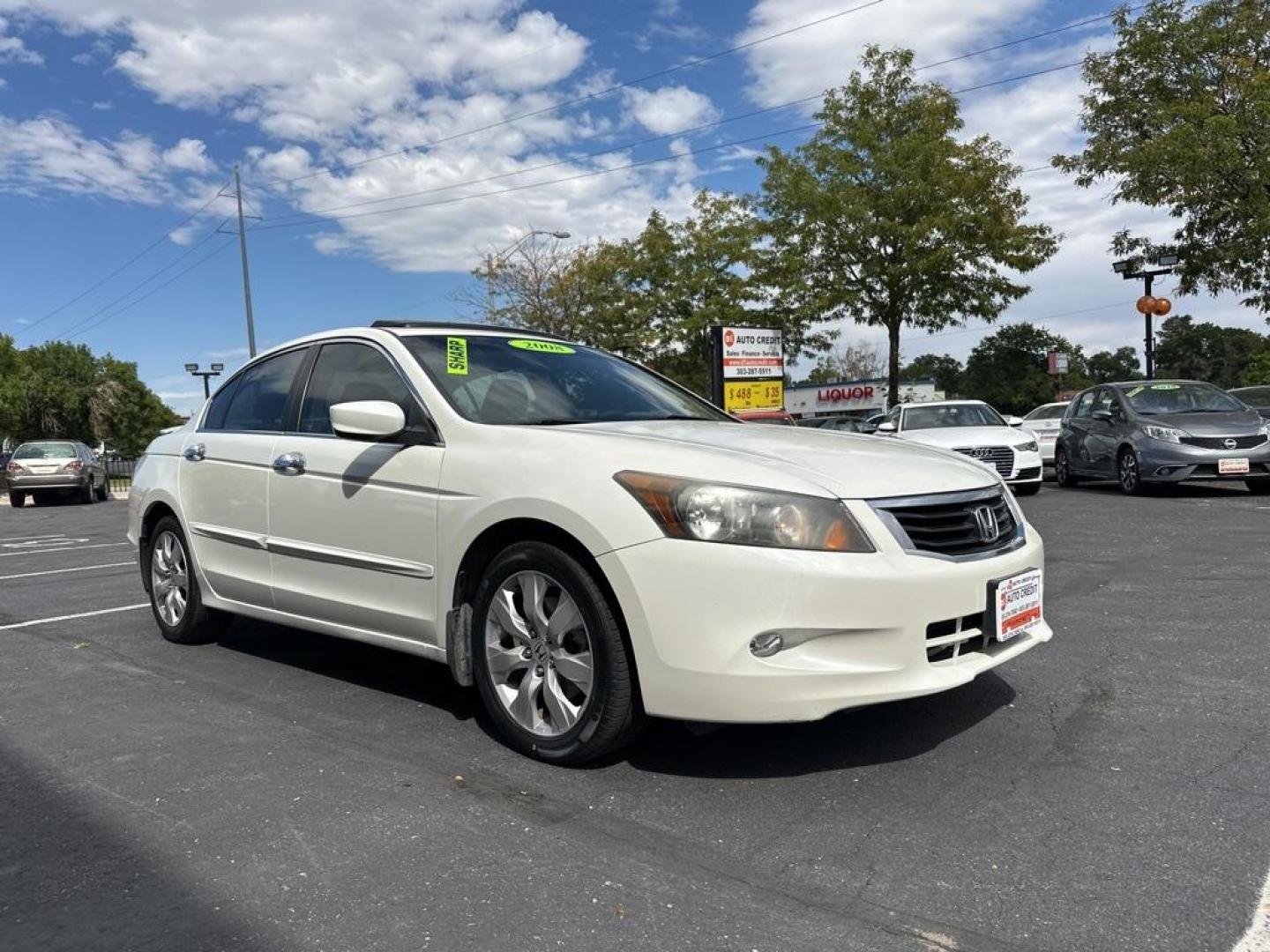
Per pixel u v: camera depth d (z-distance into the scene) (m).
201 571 5.15
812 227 23.58
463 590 3.71
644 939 2.35
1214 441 12.01
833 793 3.16
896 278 22.86
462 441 3.76
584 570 3.28
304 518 4.36
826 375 82.25
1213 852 2.70
